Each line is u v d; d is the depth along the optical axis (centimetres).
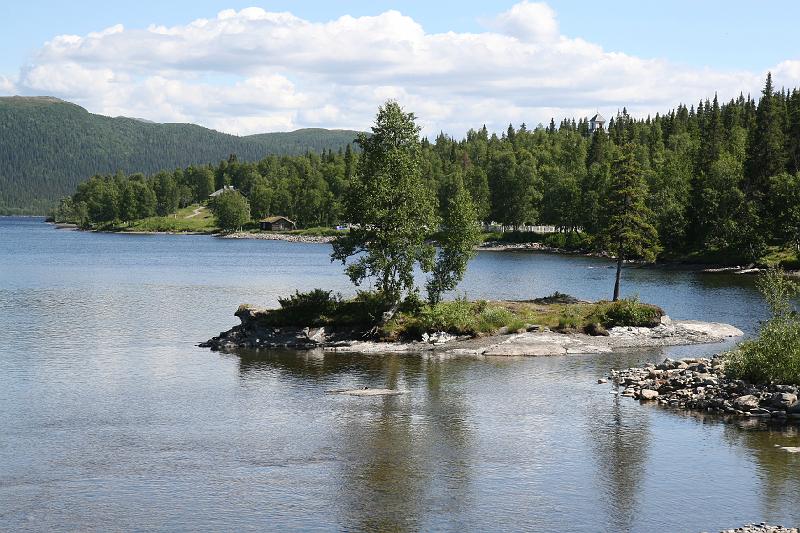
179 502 2939
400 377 5047
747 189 14800
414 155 6769
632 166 8088
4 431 3816
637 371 5075
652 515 2834
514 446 3619
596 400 4447
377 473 3259
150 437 3734
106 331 6900
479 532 2688
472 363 5506
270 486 3106
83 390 4669
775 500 2964
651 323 6669
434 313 6281
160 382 4888
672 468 3319
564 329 6450
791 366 4331
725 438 3716
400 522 2767
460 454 3503
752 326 7162
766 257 13400
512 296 9538
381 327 6219
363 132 6769
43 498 2970
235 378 5009
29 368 5281
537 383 4878
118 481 3150
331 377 5050
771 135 14625
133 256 17262
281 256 17450
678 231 14875
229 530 2697
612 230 8112
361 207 6512
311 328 6269
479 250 19250
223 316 7925
